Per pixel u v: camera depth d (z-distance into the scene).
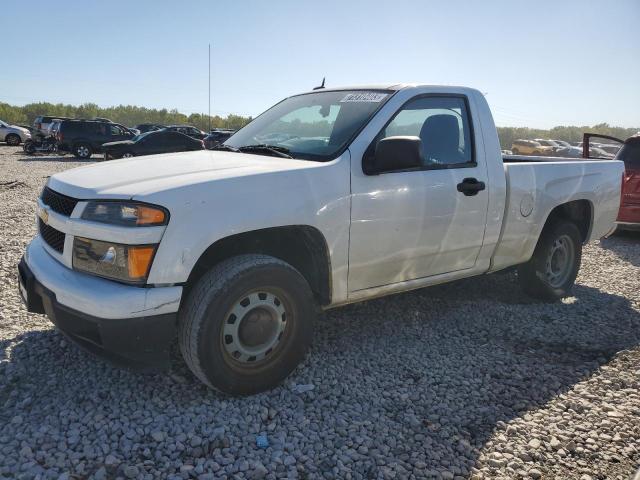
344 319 4.48
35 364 3.40
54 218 3.11
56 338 3.78
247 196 2.99
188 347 2.92
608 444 2.84
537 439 2.86
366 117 3.65
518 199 4.43
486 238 4.26
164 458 2.54
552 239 4.94
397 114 3.74
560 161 5.61
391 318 4.54
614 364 3.80
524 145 37.19
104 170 3.31
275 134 4.09
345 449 2.70
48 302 2.97
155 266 2.74
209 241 2.85
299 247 3.53
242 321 3.04
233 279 2.92
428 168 3.81
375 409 3.09
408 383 3.43
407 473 2.54
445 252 4.00
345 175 3.38
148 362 2.86
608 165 5.51
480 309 4.86
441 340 4.14
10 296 4.64
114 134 25.55
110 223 2.79
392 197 3.57
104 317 2.69
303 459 2.60
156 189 2.81
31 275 3.18
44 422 2.79
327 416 2.99
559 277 5.22
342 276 3.47
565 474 2.59
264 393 3.20
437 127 3.98
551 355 3.94
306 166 3.28
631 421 3.06
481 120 4.26
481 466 2.62
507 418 3.06
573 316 4.79
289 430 2.84
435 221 3.83
